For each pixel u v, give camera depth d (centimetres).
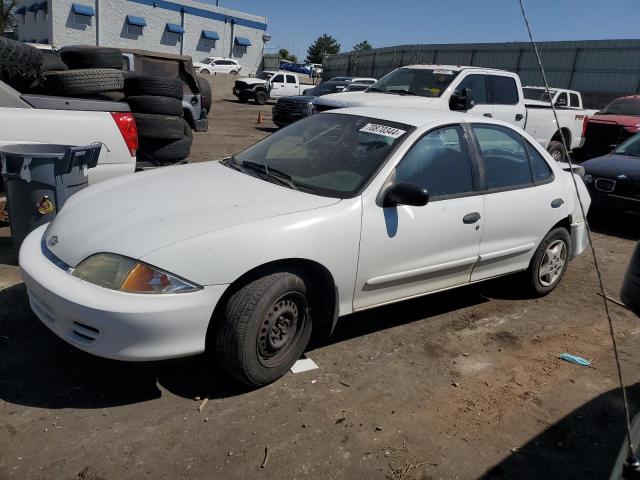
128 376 332
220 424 297
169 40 4772
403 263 378
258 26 5281
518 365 390
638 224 837
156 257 287
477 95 991
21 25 4884
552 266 507
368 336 410
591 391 363
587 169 796
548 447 305
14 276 451
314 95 1933
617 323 475
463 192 414
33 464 258
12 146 445
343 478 269
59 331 298
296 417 309
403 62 3816
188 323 291
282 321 329
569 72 3020
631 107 1360
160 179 382
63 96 557
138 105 648
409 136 389
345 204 347
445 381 361
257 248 306
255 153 432
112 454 269
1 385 313
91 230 312
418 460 285
